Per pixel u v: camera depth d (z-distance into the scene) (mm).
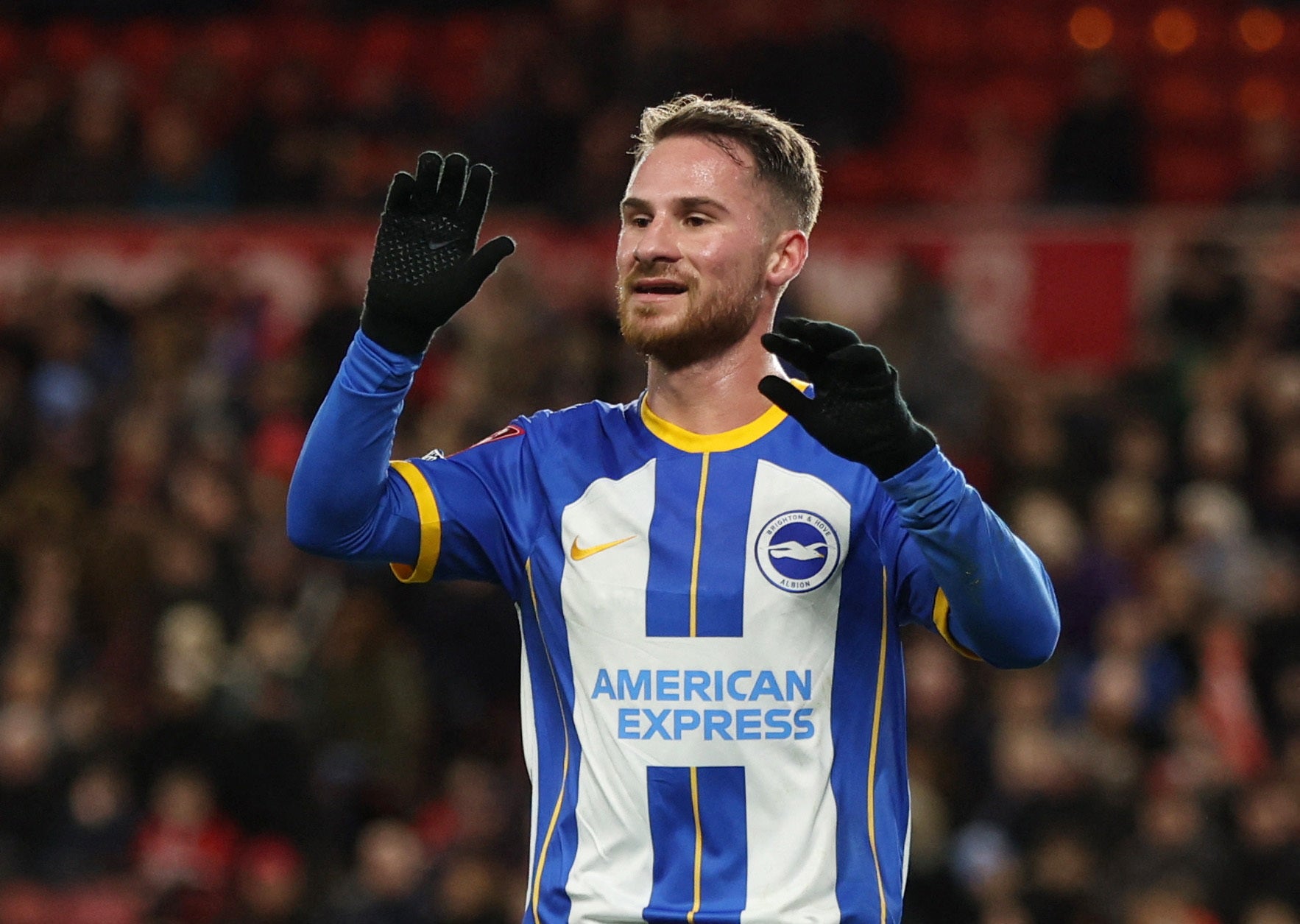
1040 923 28250
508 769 32562
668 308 11805
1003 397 37062
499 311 39188
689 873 11305
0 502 38094
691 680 11406
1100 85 45688
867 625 11641
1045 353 42062
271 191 47250
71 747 32781
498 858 29375
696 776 11328
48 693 33938
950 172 48312
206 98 50812
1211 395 36969
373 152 47719
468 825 29531
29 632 35344
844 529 11609
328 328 40000
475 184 11547
